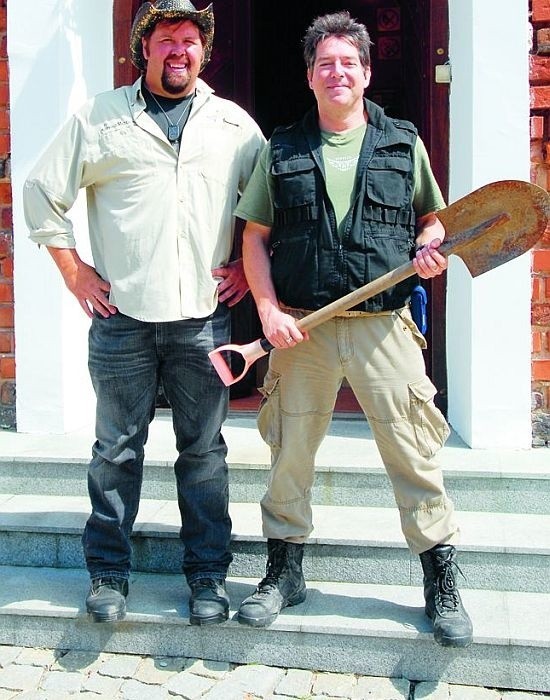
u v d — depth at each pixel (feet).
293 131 8.39
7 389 13.21
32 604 9.30
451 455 11.51
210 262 8.62
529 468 10.83
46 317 12.71
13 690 8.46
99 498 9.00
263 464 11.13
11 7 12.45
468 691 8.36
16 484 11.66
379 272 8.11
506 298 11.62
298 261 8.22
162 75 8.42
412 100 15.88
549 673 8.31
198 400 8.79
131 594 9.50
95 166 8.51
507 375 11.71
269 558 9.05
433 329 13.38
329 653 8.68
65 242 8.71
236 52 15.58
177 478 9.21
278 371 8.70
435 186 8.54
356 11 19.85
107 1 13.46
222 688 8.39
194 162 8.50
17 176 12.63
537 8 11.51
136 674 8.69
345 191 8.14
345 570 9.77
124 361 8.65
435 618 8.39
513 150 11.55
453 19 12.61
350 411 14.35
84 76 13.01
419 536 8.60
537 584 9.48
